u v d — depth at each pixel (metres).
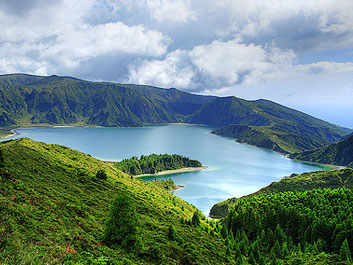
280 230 111.44
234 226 133.25
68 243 49.53
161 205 125.06
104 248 55.59
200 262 72.69
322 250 99.81
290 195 165.88
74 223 60.06
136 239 63.00
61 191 79.88
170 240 80.00
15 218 48.41
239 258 83.81
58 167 102.12
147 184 170.75
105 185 108.62
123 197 62.84
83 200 81.50
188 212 143.38
